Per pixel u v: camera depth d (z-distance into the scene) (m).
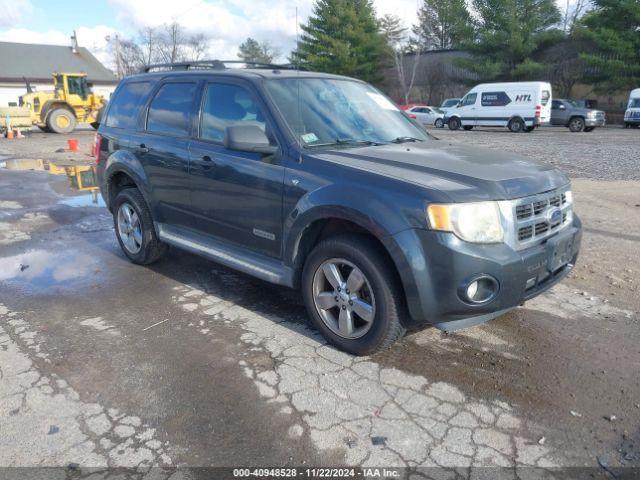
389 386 3.24
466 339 3.83
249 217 4.06
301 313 4.30
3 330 4.00
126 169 5.15
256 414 2.96
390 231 3.13
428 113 34.78
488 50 40.97
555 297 4.58
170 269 5.37
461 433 2.81
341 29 45.47
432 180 3.25
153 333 3.95
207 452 2.67
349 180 3.41
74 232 6.83
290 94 4.15
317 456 2.64
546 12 39.31
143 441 2.74
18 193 9.44
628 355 3.61
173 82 4.91
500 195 3.18
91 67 51.66
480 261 3.06
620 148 16.83
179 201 4.70
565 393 3.17
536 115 25.75
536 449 2.69
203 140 4.45
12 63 48.38
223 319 4.19
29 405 3.04
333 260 3.54
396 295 3.29
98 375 3.36
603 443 2.74
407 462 2.60
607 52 34.94
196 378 3.32
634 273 5.16
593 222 7.10
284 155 3.80
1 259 5.70
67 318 4.21
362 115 4.45
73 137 22.55
